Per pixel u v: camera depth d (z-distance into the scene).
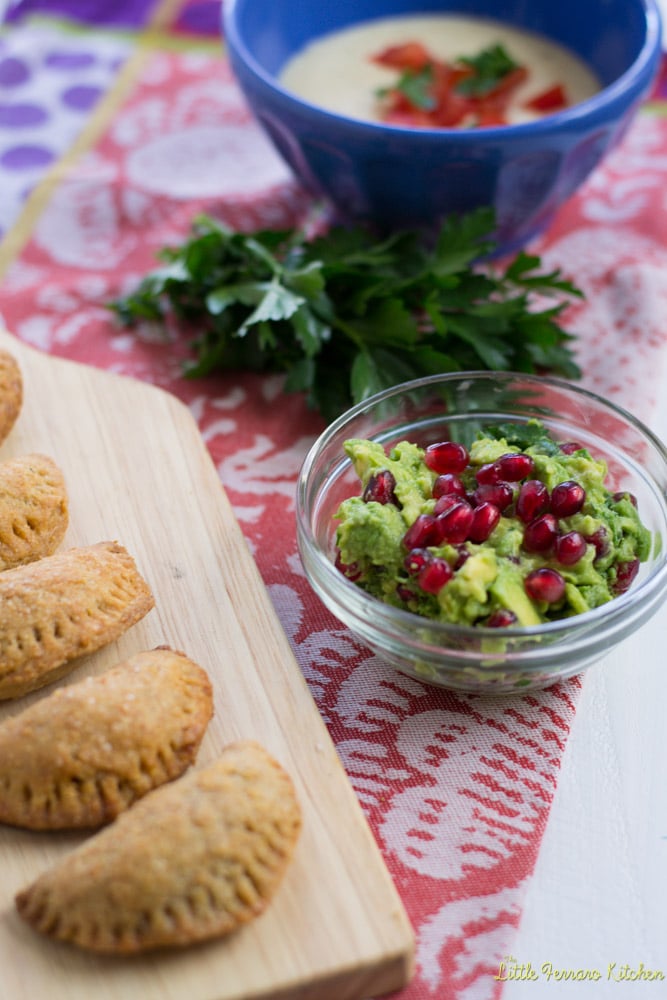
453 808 0.39
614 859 0.39
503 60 0.56
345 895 0.36
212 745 0.39
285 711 0.40
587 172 0.54
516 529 0.41
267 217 0.59
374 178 0.52
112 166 0.61
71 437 0.47
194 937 0.35
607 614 0.39
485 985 0.36
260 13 0.56
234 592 0.43
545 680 0.41
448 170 0.51
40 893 0.36
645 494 0.44
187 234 0.58
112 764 0.38
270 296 0.49
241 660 0.41
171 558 0.44
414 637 0.39
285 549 0.46
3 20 0.69
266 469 0.49
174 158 0.62
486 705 0.42
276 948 0.36
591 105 0.50
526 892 0.38
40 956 0.35
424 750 0.41
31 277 0.56
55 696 0.39
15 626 0.40
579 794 0.40
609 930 0.38
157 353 0.54
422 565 0.39
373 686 0.42
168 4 0.70
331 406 0.50
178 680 0.39
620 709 0.42
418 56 0.57
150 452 0.47
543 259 0.56
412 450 0.43
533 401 0.47
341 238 0.52
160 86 0.65
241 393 0.52
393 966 0.36
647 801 0.40
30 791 0.37
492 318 0.50
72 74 0.66
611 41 0.56
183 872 0.35
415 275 0.52
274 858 0.36
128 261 0.57
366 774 0.40
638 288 0.55
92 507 0.45
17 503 0.43
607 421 0.45
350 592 0.39
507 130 0.49
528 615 0.39
